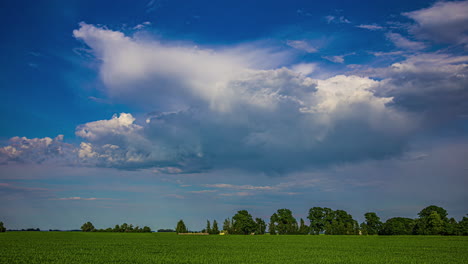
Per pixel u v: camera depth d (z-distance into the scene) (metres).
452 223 144.12
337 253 54.00
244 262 40.34
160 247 65.50
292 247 68.50
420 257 47.88
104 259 42.03
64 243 75.88
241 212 178.12
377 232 167.62
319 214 171.38
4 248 59.06
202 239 106.31
